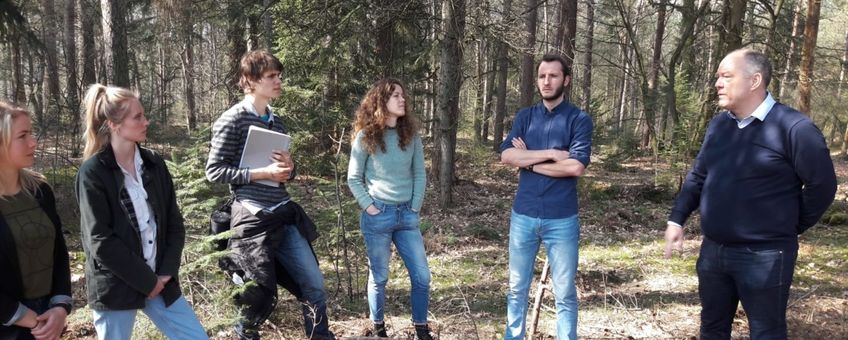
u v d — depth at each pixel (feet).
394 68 34.53
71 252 20.48
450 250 22.99
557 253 11.02
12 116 7.28
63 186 28.02
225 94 40.50
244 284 11.03
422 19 33.42
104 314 8.23
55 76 39.93
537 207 11.03
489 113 70.28
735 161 9.22
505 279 18.84
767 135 8.89
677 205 10.43
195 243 11.63
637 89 49.26
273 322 13.78
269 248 11.02
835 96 52.42
